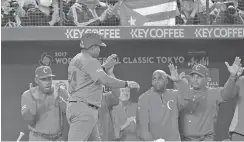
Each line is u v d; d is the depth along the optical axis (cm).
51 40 4547
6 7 4697
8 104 4756
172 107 4028
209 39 4691
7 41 4631
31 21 4675
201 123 4047
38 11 4669
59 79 4756
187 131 4066
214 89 4097
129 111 4691
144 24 4497
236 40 4731
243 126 4006
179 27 4447
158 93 4062
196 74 4034
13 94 4756
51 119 4119
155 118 4025
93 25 4606
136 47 4775
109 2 4850
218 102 4075
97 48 3431
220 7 4688
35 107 4097
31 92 4134
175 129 4016
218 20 4672
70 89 3366
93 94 3316
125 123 4559
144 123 4025
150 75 4784
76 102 3294
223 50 4756
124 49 4775
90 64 3309
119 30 4453
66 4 4722
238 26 4462
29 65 4753
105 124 4312
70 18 4584
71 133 3284
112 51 4775
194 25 4459
